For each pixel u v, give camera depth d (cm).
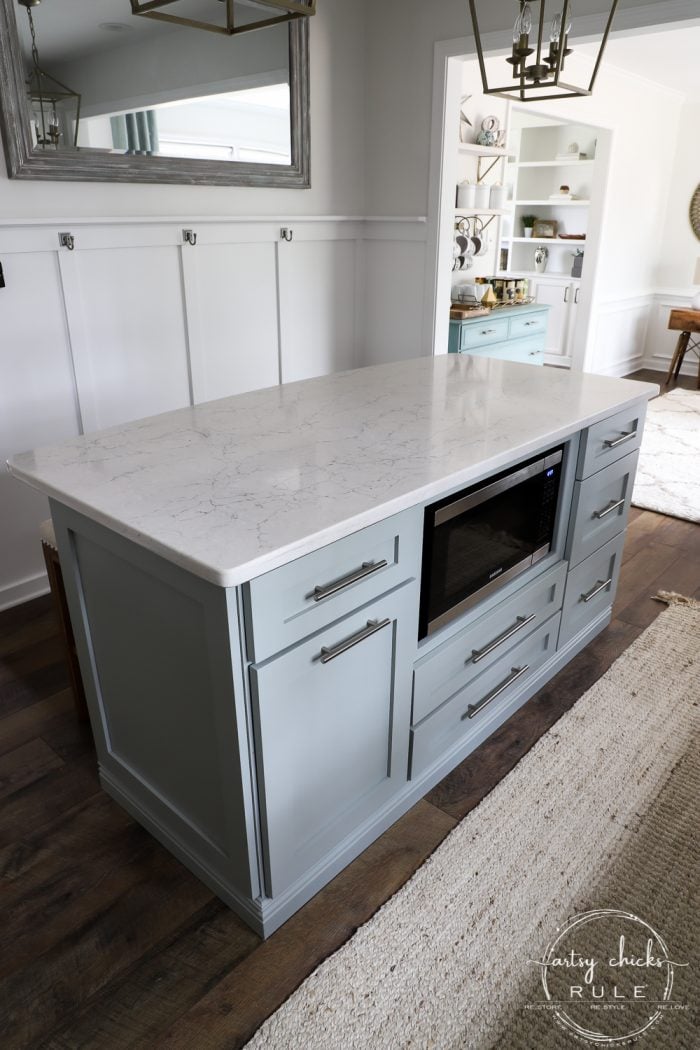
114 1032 129
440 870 161
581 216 650
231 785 132
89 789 186
